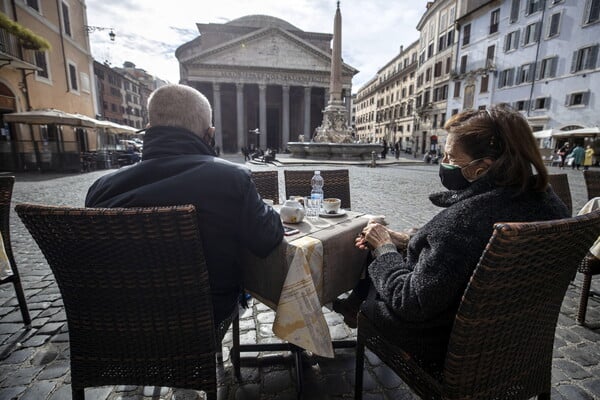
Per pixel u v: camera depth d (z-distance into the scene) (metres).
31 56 15.77
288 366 2.01
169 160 1.33
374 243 1.48
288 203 1.93
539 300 1.08
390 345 1.36
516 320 1.06
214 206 1.31
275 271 1.57
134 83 62.41
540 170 1.04
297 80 39.97
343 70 40.50
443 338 1.19
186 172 1.29
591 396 1.76
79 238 1.02
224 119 46.22
